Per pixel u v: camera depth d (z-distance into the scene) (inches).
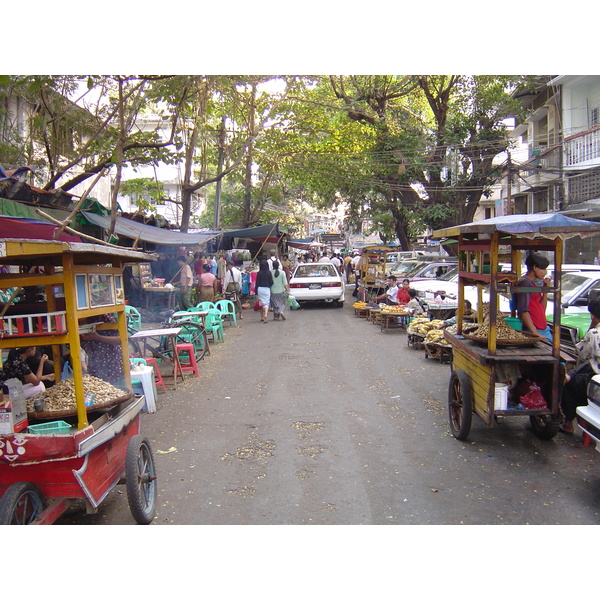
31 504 139.8
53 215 393.7
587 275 373.4
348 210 1099.9
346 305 770.8
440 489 180.1
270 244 1061.1
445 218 901.2
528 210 1059.9
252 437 235.9
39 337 146.6
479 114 894.4
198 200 1206.3
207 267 600.1
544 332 262.7
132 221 566.3
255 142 667.4
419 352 418.9
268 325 583.2
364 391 307.3
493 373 207.2
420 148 889.5
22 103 500.7
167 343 390.3
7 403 138.3
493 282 209.2
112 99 467.2
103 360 197.5
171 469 203.6
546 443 223.6
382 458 208.4
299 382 330.6
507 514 161.9
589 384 187.8
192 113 576.7
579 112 829.8
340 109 709.3
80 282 153.9
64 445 134.0
